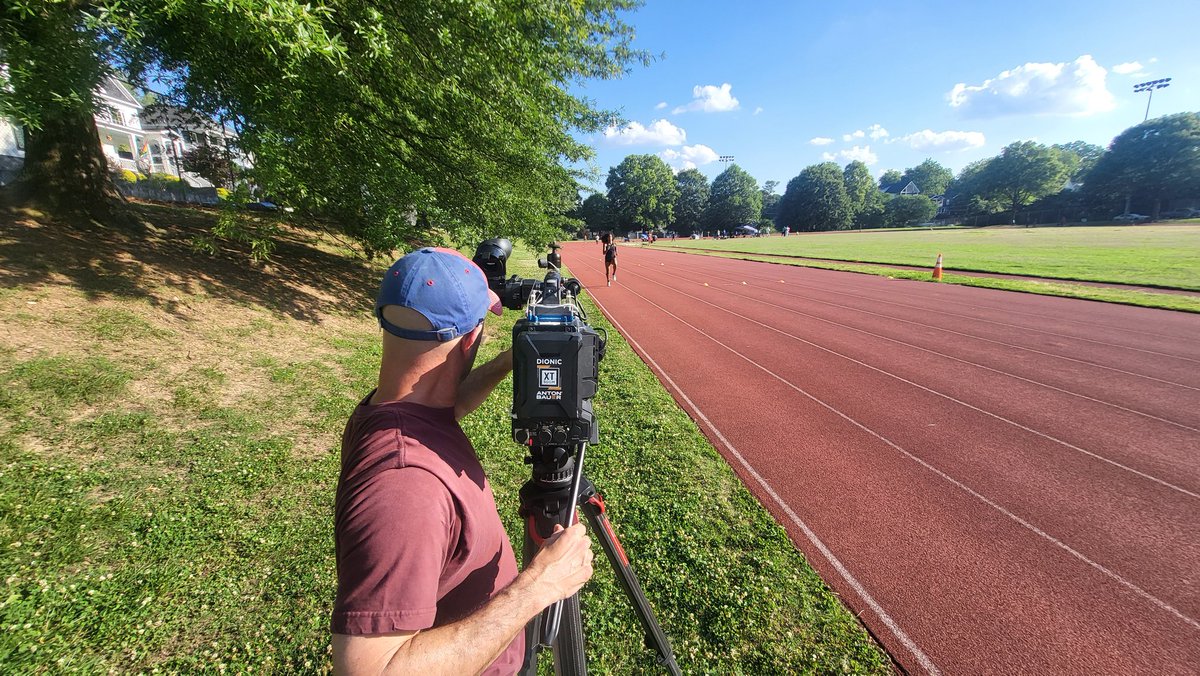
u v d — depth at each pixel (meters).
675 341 8.16
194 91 5.18
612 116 10.91
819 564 2.81
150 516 2.62
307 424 3.83
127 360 3.83
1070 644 2.28
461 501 0.96
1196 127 56.44
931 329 8.77
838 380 6.08
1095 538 3.04
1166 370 6.30
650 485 3.48
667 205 85.69
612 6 10.27
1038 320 9.34
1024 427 4.67
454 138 6.82
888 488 3.62
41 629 1.95
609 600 2.40
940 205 105.62
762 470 3.88
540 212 9.16
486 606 0.89
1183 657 2.21
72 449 2.90
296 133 5.32
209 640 2.03
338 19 5.09
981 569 2.77
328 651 2.04
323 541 2.64
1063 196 69.31
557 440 1.24
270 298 5.97
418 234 7.35
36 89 3.75
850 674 2.10
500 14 5.75
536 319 1.26
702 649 2.17
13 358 3.37
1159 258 18.91
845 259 23.23
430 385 1.04
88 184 5.87
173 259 5.83
